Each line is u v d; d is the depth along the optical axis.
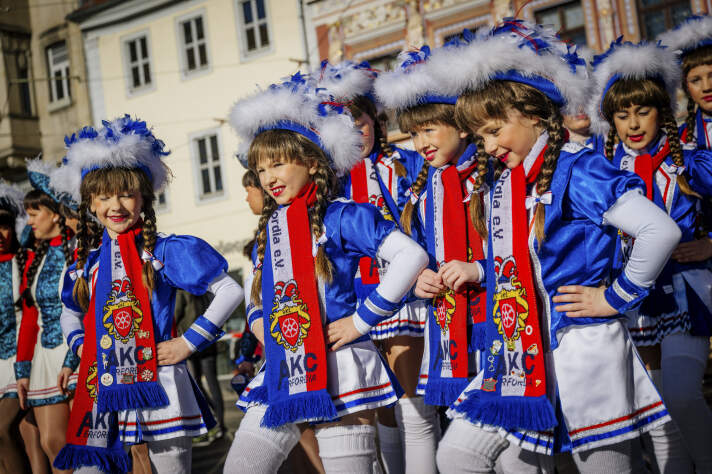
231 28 19.08
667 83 3.32
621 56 3.26
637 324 3.39
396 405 3.47
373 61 17.11
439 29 16.17
